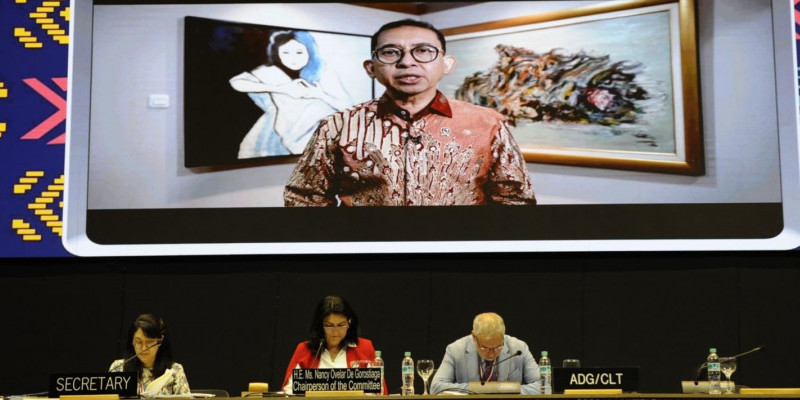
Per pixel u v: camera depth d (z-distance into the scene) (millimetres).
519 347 4266
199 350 5098
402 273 5168
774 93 5031
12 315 5094
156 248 5051
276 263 5168
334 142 5113
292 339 5109
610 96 5082
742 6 5078
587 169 5051
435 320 5125
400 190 5078
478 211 5055
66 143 5086
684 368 5020
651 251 5012
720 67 5055
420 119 5117
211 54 5160
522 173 5070
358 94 5152
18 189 5066
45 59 5141
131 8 5180
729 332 5023
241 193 5094
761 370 4988
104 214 5066
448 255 5152
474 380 4156
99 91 5125
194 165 5098
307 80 5156
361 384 3570
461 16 5176
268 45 5168
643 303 5078
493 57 5141
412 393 3967
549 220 5035
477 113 5113
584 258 5133
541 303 5109
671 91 5062
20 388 5043
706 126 5027
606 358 5051
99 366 5066
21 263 5125
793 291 5027
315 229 5066
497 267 5156
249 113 5129
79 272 5141
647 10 5113
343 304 4188
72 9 5172
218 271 5168
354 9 5191
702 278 5066
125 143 5102
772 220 4969
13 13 5164
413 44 5160
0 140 5086
